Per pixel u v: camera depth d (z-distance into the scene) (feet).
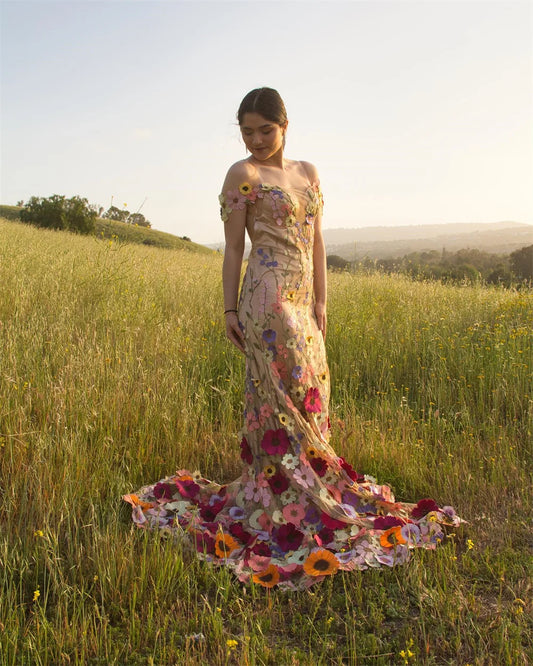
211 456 13.30
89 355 14.82
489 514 10.64
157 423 13.25
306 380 10.56
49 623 7.25
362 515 10.52
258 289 10.38
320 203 11.12
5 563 8.07
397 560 9.09
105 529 9.49
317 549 9.48
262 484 10.30
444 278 34.12
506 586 8.40
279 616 7.97
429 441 13.83
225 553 9.34
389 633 7.59
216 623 7.41
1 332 16.14
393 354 19.48
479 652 7.09
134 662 6.98
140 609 7.99
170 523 10.32
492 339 19.08
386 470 12.48
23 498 9.58
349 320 21.62
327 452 10.63
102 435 12.16
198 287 28.02
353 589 8.51
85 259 27.78
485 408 15.87
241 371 17.47
